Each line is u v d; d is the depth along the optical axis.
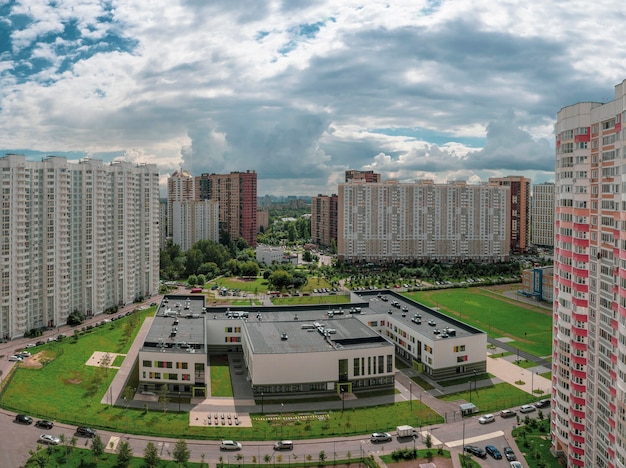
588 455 118.38
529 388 177.62
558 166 128.88
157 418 151.88
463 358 189.88
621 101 101.56
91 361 198.62
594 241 116.00
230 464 128.50
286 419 152.62
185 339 186.75
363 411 158.50
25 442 136.38
